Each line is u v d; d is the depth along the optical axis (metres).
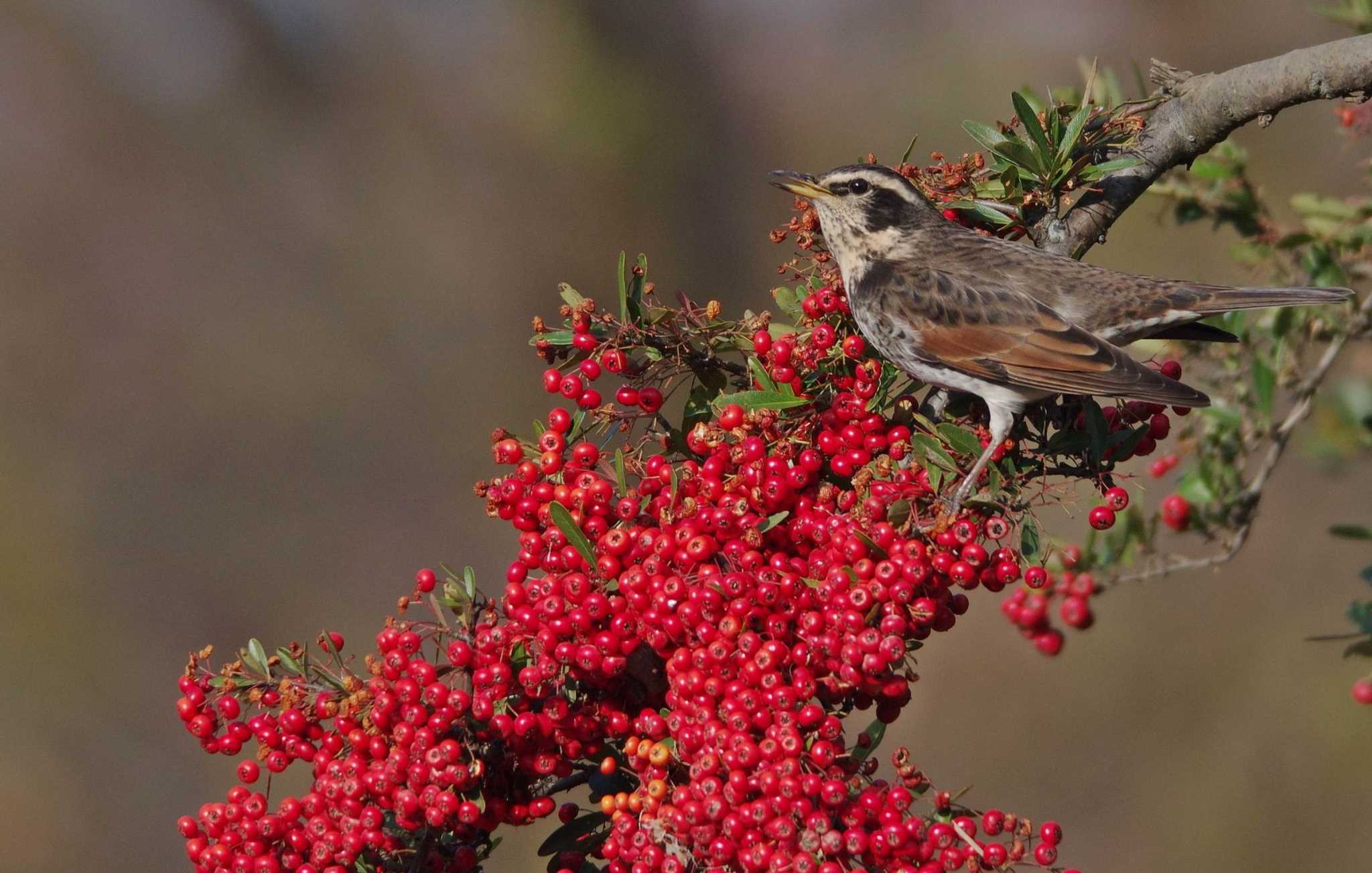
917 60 21.45
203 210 21.38
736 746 5.22
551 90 21.62
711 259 21.47
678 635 5.50
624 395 6.29
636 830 5.55
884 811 5.31
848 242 7.48
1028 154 6.85
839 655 5.33
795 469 5.80
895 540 5.50
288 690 5.75
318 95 21.94
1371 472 16.16
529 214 21.42
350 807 5.60
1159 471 9.34
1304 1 18.69
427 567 19.81
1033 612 9.20
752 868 5.21
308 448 20.30
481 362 20.84
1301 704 15.78
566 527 5.61
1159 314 7.50
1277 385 9.01
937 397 7.53
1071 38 20.06
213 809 5.73
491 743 5.99
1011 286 7.29
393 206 21.45
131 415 20.30
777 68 21.94
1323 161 16.55
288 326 20.84
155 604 19.19
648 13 21.91
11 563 18.88
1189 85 7.27
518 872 15.38
